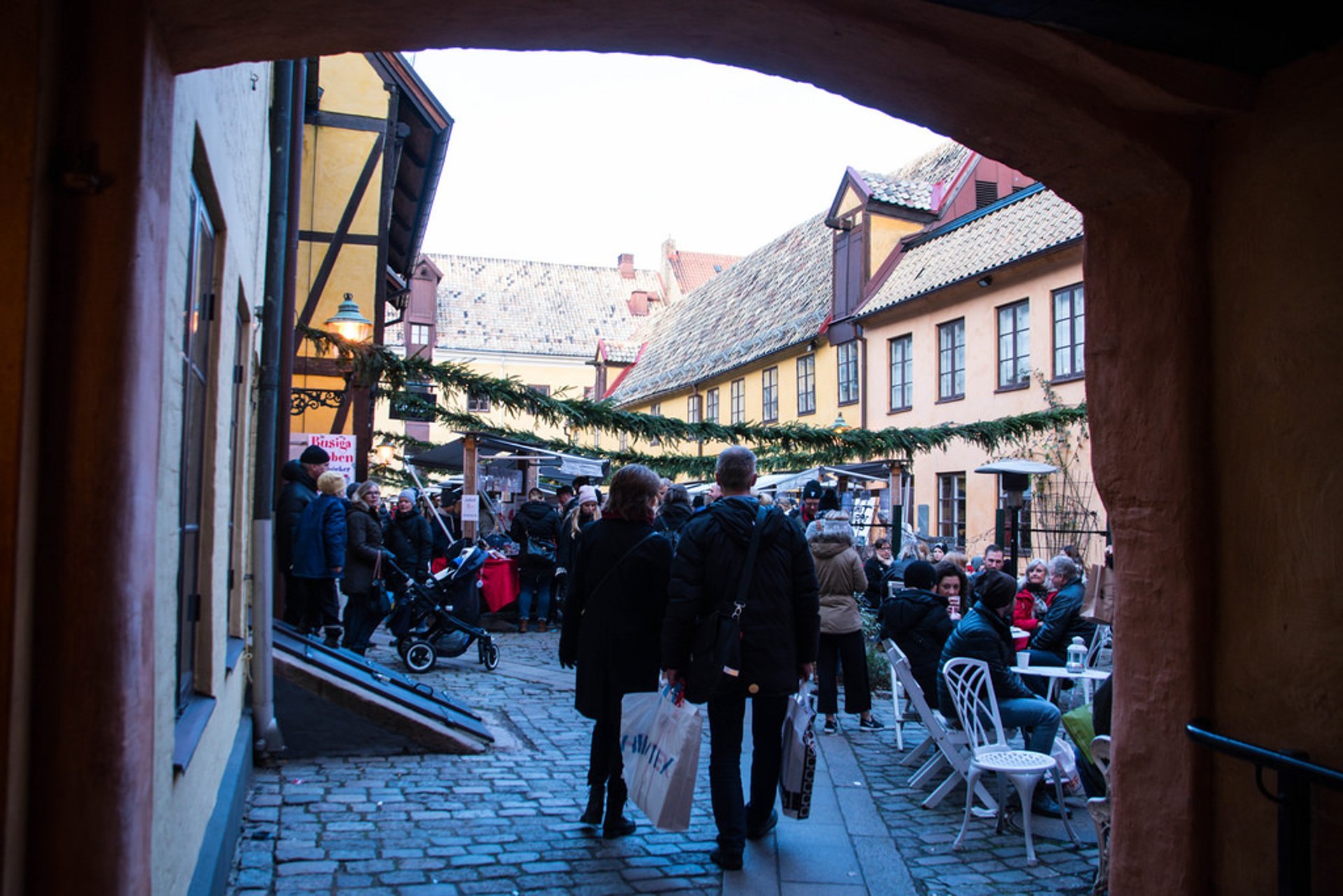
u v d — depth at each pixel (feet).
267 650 20.13
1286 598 9.02
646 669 16.37
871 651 33.42
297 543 27.09
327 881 13.92
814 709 27.37
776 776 16.31
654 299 172.45
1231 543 9.61
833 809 18.86
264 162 21.36
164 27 7.02
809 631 15.67
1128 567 10.47
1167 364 9.96
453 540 43.52
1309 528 8.79
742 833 15.08
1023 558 60.75
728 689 15.05
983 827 18.21
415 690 24.47
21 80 5.78
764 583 15.23
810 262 104.47
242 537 19.34
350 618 32.76
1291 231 8.99
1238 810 9.48
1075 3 8.30
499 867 14.74
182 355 10.23
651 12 8.66
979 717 19.72
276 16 7.52
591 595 16.63
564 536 40.83
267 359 21.12
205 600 13.65
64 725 6.07
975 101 9.72
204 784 12.44
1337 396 8.53
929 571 24.35
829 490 33.30
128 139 6.30
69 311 6.19
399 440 58.75
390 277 63.21
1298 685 8.87
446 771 20.01
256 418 21.25
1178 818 9.87
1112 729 10.65
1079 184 10.43
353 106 47.55
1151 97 9.23
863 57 9.35
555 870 14.73
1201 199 9.79
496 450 54.80
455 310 162.91
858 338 82.33
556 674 32.99
